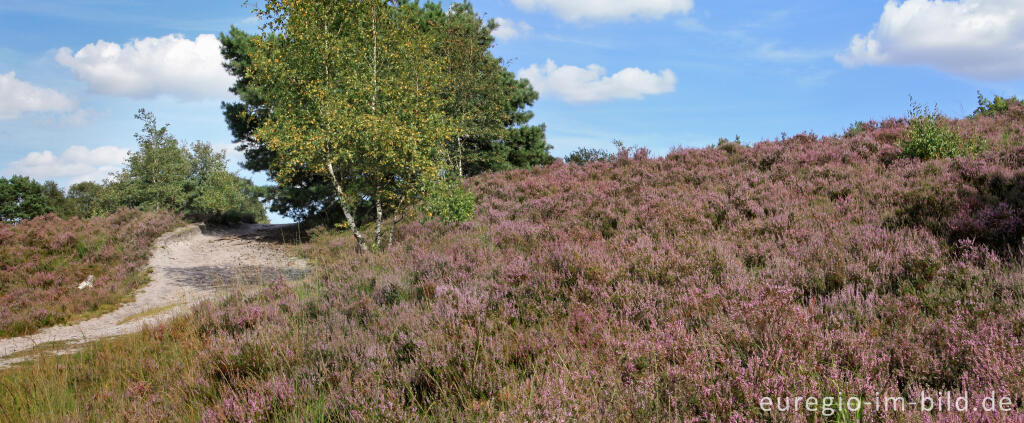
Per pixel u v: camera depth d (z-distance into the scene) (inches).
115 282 534.3
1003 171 337.1
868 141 532.4
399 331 201.3
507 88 1059.9
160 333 287.0
